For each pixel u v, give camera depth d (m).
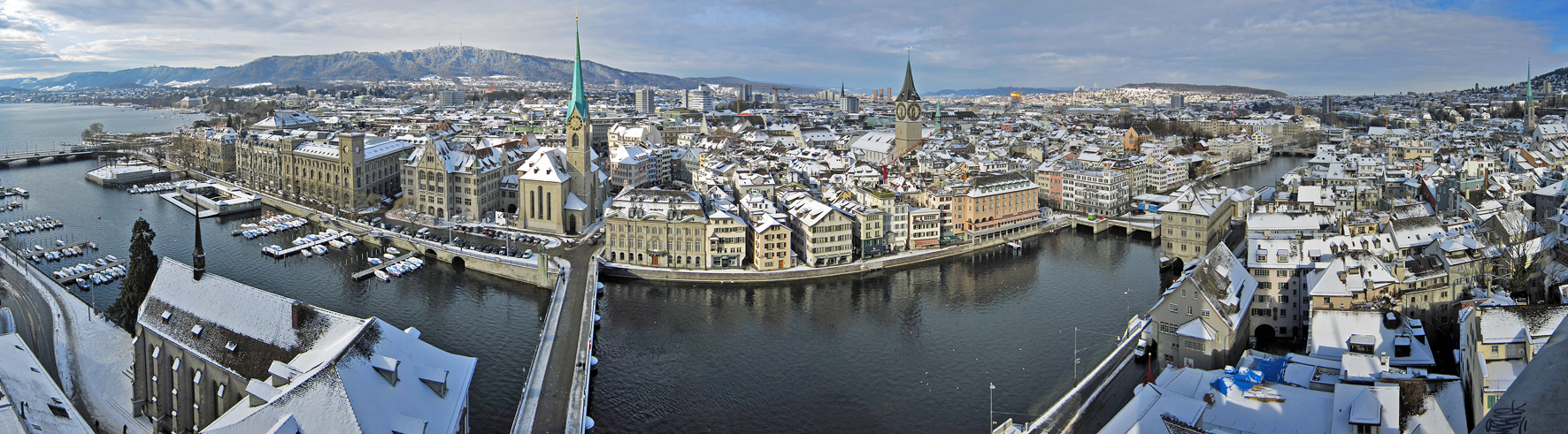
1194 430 103.69
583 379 162.75
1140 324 195.12
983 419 156.12
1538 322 122.69
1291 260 186.62
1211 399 114.81
